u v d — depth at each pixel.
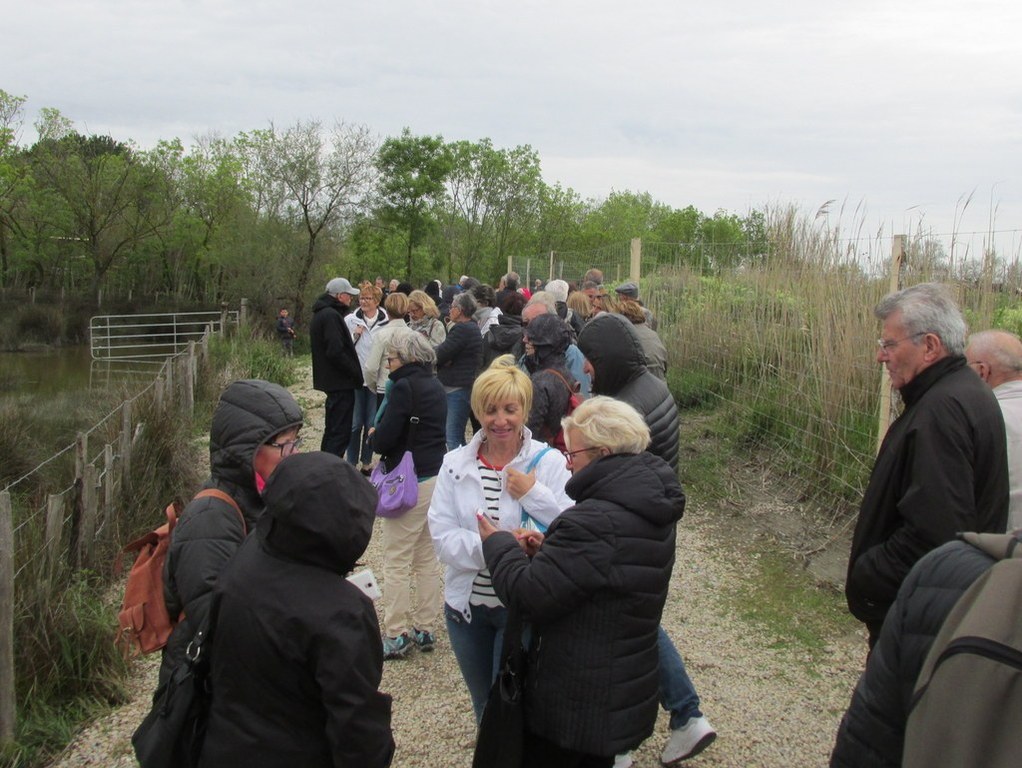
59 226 37.97
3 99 34.81
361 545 2.09
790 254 8.20
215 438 2.55
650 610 2.51
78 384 21.42
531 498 3.01
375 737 2.03
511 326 7.63
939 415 2.54
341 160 29.98
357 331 8.57
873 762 1.74
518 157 42.97
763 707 3.93
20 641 4.26
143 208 37.97
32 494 8.48
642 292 11.70
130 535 6.29
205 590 2.28
